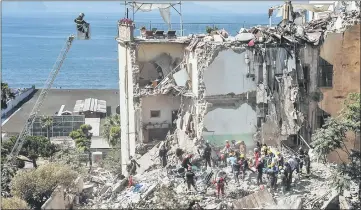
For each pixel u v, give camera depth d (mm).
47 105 121188
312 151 46031
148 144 52656
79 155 69312
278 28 50875
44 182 46000
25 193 46000
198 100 48188
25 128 68312
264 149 44969
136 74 52531
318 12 57438
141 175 47844
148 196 41844
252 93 48219
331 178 41969
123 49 56125
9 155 58062
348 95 45094
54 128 91875
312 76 48875
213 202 39844
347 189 41812
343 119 43156
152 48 53469
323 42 48406
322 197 40594
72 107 118938
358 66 47938
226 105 48031
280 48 48344
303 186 42406
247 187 41906
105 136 83062
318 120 49094
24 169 55844
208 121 47750
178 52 53844
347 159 45375
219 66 47719
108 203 42000
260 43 48250
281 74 48438
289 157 45344
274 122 48438
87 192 48094
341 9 53812
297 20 55188
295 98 48375
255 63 48094
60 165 48906
